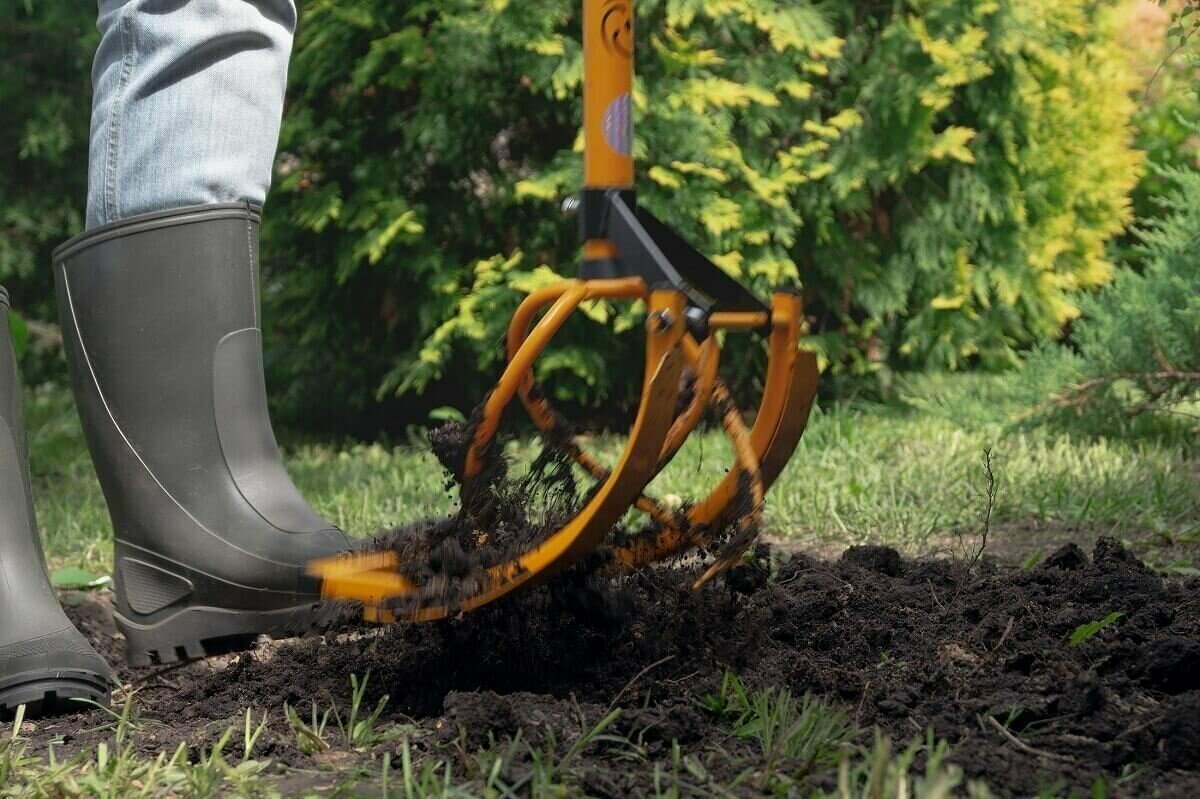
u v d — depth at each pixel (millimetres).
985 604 2641
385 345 7246
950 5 7176
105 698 2406
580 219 2238
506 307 6742
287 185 6922
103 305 2592
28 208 8109
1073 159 7719
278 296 7379
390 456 6387
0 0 8070
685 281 2203
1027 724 2023
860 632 2520
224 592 2543
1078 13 7883
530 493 2441
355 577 2336
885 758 1619
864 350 7559
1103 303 6180
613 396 7367
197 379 2588
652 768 1899
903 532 4035
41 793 1864
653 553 2510
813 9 7070
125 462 2602
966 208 7359
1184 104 9117
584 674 2309
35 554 2527
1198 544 3705
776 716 2027
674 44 6949
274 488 2607
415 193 7004
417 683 2336
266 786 1879
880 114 7043
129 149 2623
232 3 2678
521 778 1805
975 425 6250
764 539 4086
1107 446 5691
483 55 6641
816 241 7113
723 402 2264
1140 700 2121
